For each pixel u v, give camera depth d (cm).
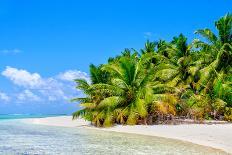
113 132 3666
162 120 4278
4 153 2127
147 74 4284
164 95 4131
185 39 5356
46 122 6047
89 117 4444
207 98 4609
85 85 4512
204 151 2141
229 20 4869
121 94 4194
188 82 5191
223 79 4681
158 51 5953
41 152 2167
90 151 2195
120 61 4203
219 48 4900
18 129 4291
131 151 2177
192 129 3469
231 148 2262
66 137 3139
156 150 2208
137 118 4109
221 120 4609
